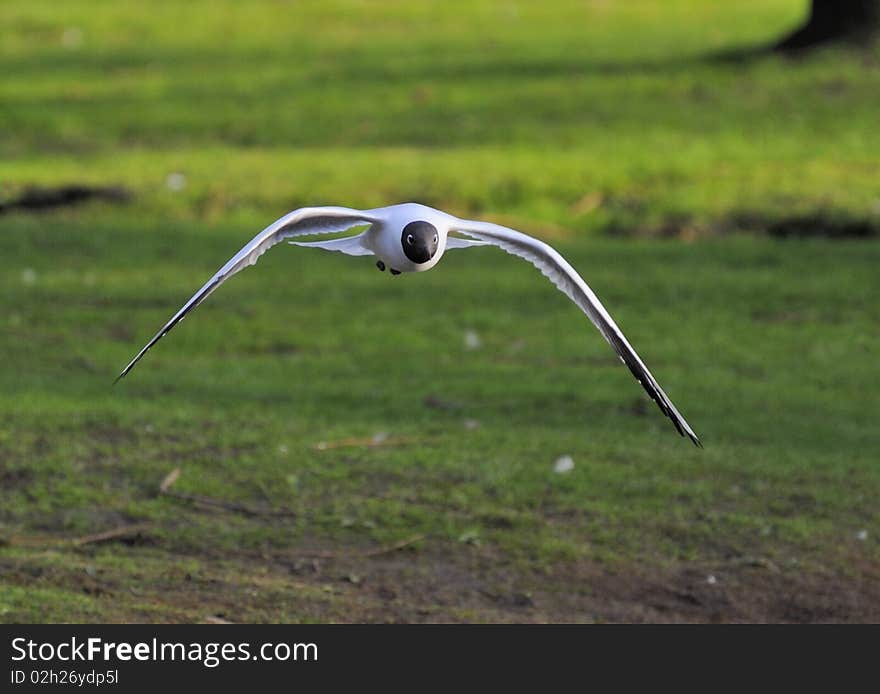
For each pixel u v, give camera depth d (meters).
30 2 35.56
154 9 35.12
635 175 22.72
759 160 23.50
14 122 26.47
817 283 18.56
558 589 10.82
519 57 30.27
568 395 14.58
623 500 12.07
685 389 14.84
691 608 10.62
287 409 13.96
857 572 11.12
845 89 27.00
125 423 13.30
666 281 18.62
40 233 20.27
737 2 36.47
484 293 18.23
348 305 17.61
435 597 10.68
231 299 17.69
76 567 10.87
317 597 10.60
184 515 11.74
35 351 15.53
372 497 12.05
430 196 21.86
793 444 13.38
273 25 33.81
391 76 28.95
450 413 14.02
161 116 26.80
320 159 23.61
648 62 29.31
